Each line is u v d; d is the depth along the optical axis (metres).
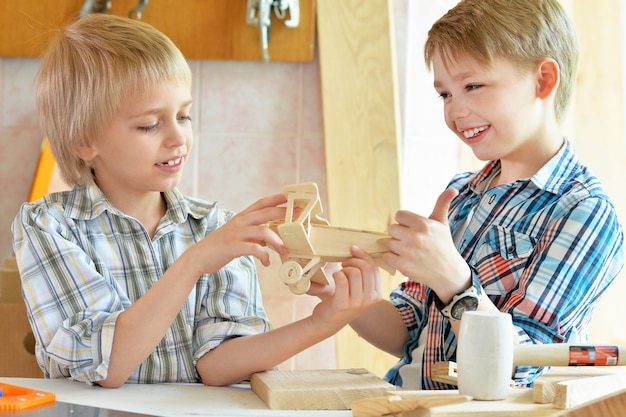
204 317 1.32
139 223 1.31
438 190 2.08
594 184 1.29
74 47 1.29
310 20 2.01
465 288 1.09
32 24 2.03
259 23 1.97
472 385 0.93
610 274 1.25
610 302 2.18
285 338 1.18
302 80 2.06
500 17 1.26
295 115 2.07
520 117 1.28
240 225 1.10
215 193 2.08
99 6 2.00
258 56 2.03
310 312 2.05
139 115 1.24
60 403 1.01
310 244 1.03
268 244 1.07
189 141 1.29
